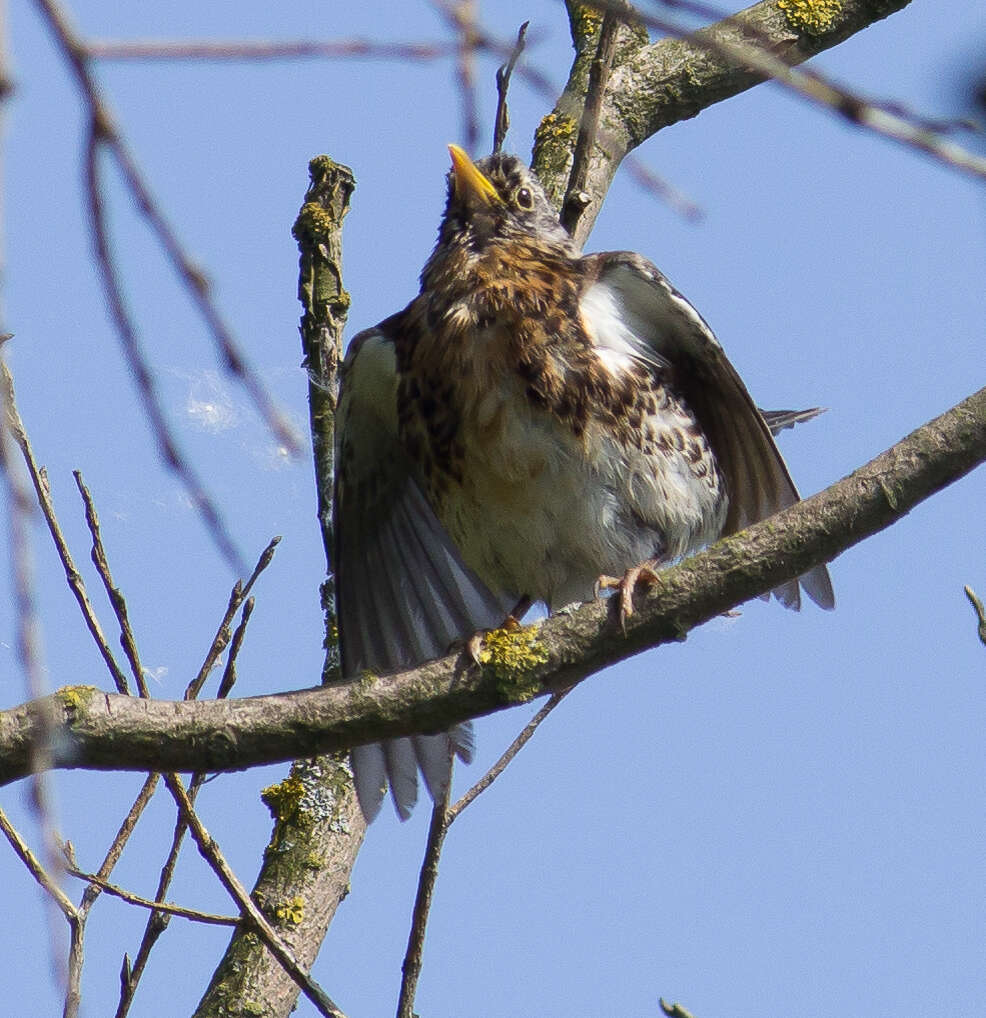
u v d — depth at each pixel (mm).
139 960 8250
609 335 11039
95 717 7789
